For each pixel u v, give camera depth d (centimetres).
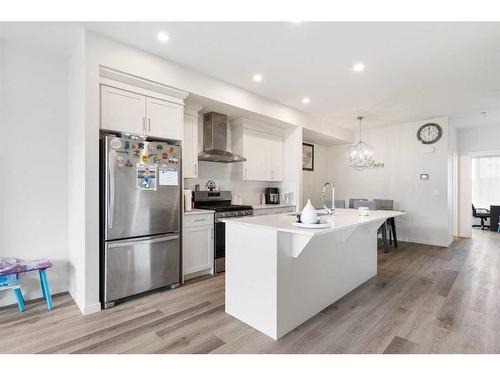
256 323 213
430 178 522
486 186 771
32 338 197
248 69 312
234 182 467
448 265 386
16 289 239
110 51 248
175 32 238
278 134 491
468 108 451
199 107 357
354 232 300
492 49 259
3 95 253
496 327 213
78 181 251
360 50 265
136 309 246
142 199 269
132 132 270
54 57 281
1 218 254
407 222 552
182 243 313
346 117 516
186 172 346
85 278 234
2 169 254
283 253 205
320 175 667
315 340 197
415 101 418
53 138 282
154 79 277
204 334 204
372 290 296
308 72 317
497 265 385
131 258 262
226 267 242
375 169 600
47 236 278
